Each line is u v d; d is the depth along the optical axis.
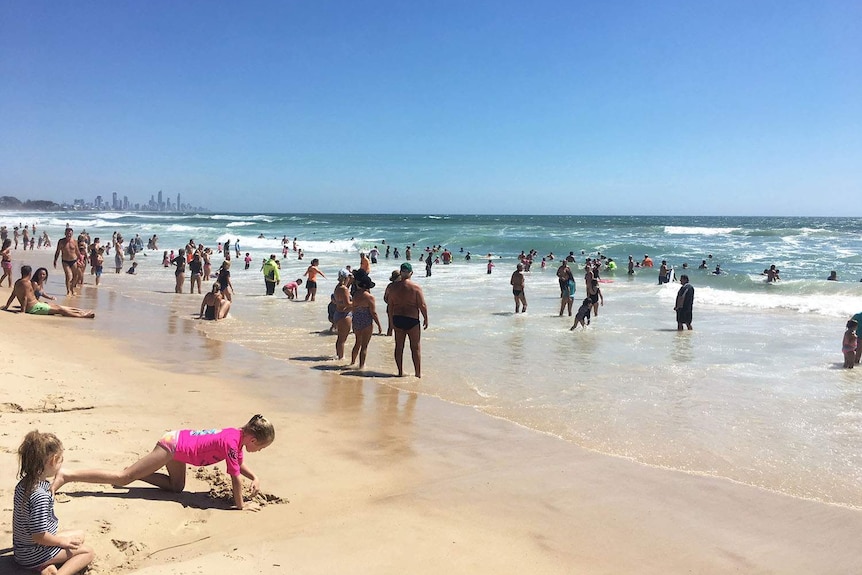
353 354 10.70
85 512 4.29
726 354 12.27
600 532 4.75
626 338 14.15
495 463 6.21
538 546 4.48
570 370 10.69
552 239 55.12
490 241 54.12
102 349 11.30
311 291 20.28
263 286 24.91
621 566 4.24
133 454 5.52
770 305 20.06
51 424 6.26
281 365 10.68
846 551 4.57
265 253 46.28
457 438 6.98
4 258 20.19
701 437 7.16
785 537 4.77
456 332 14.77
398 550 4.27
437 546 4.38
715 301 21.20
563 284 17.70
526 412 8.08
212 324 15.21
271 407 7.98
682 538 4.70
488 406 8.36
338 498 5.16
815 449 6.80
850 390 9.46
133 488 4.84
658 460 6.40
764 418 7.95
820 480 5.93
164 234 67.81
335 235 66.56
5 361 8.83
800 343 13.61
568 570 4.16
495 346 12.95
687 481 5.84
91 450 5.51
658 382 9.88
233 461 4.70
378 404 8.34
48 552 3.56
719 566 4.30
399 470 5.93
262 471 5.67
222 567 3.81
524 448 6.69
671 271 28.19
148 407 7.44
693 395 9.09
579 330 15.21
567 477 5.87
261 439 4.81
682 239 58.53
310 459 6.09
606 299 22.17
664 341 13.78
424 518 4.85
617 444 6.88
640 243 53.28
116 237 29.41
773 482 5.86
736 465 6.29
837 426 7.65
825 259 39.03
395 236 64.06
